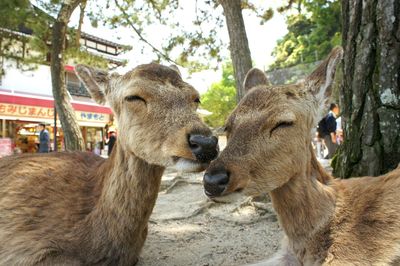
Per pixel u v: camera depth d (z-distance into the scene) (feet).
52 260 1.76
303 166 1.59
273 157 1.50
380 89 2.37
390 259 1.51
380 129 2.37
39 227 1.84
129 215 1.87
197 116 1.77
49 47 7.43
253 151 1.48
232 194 1.45
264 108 1.54
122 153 1.88
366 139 2.42
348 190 1.76
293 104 1.56
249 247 2.59
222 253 2.48
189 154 1.64
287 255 1.98
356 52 2.49
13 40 7.60
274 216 3.23
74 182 2.05
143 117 1.78
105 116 11.87
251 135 1.51
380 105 2.37
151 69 1.89
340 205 1.67
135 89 1.81
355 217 1.64
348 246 1.57
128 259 1.93
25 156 2.25
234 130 1.55
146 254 2.48
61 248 1.80
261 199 3.72
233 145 1.50
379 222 1.59
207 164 1.66
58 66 6.30
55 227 1.84
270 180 1.51
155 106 1.78
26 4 6.56
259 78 2.17
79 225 1.87
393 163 2.35
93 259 1.84
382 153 2.38
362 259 1.53
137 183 1.85
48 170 2.08
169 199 4.28
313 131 1.69
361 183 1.80
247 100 1.61
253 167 1.48
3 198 1.94
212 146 1.63
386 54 2.34
